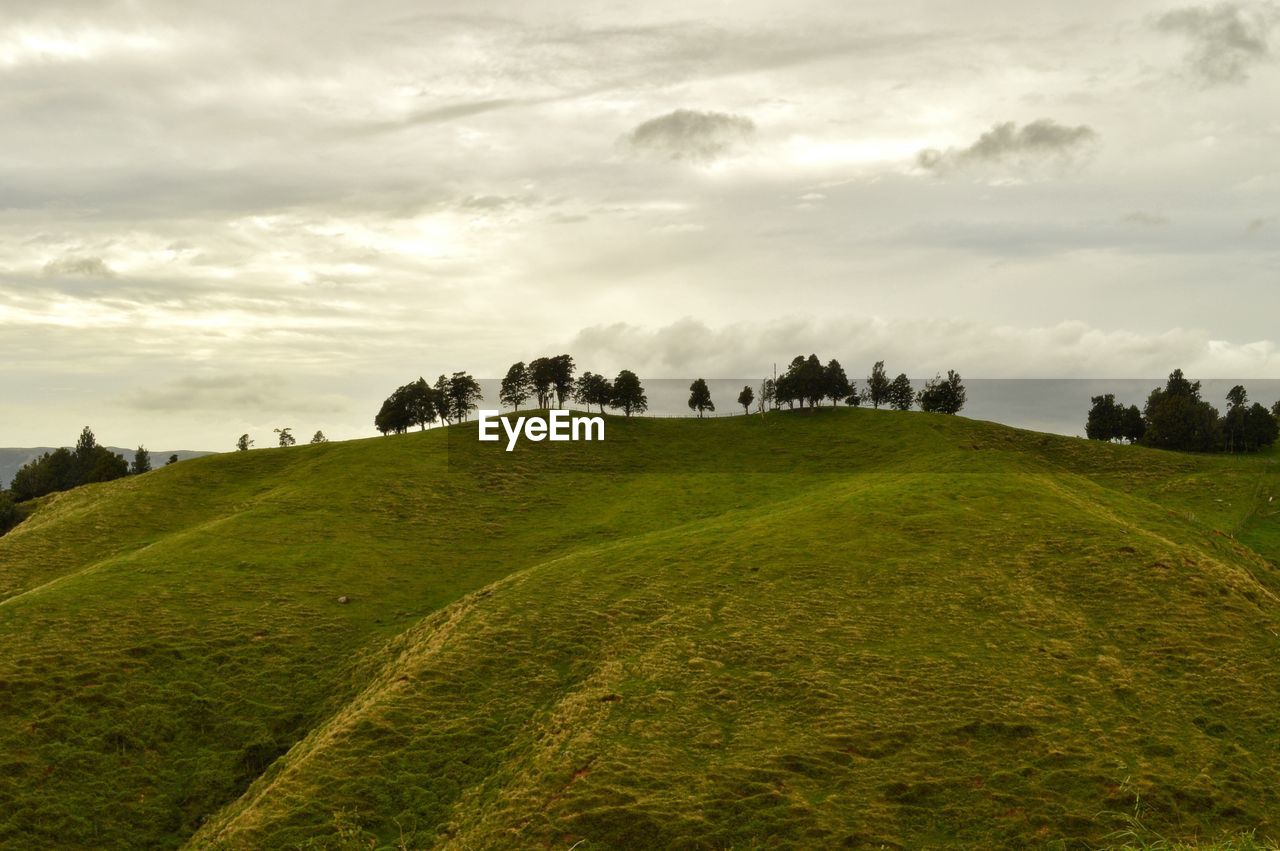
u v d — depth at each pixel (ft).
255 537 280.31
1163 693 152.46
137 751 162.50
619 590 204.85
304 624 213.05
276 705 179.22
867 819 121.70
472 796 134.31
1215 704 148.87
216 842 130.41
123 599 219.82
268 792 139.85
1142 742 137.69
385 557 269.85
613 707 151.02
